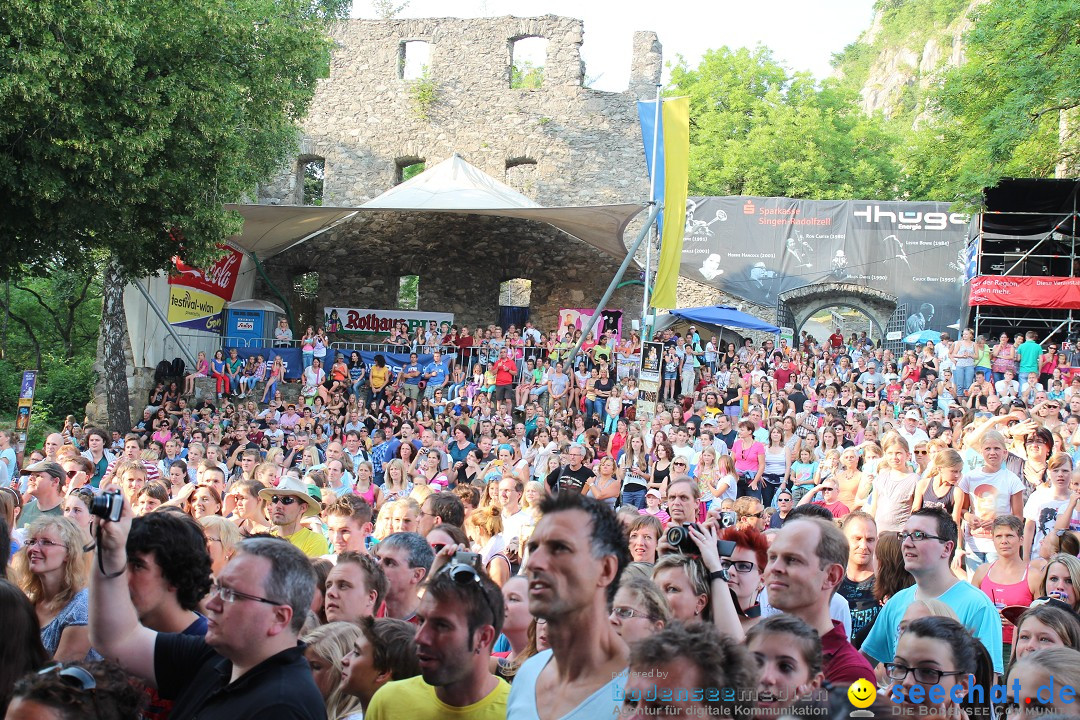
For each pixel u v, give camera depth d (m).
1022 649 4.20
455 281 26.20
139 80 14.46
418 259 26.27
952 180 24.48
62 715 2.86
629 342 21.70
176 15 14.66
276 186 26.58
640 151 25.92
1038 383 19.52
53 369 28.91
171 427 18.62
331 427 18.00
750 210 24.72
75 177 14.08
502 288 38.88
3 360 29.95
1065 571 5.18
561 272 25.86
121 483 8.17
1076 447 11.33
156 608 3.74
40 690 2.88
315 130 26.75
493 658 4.41
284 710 3.12
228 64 16.12
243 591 3.24
